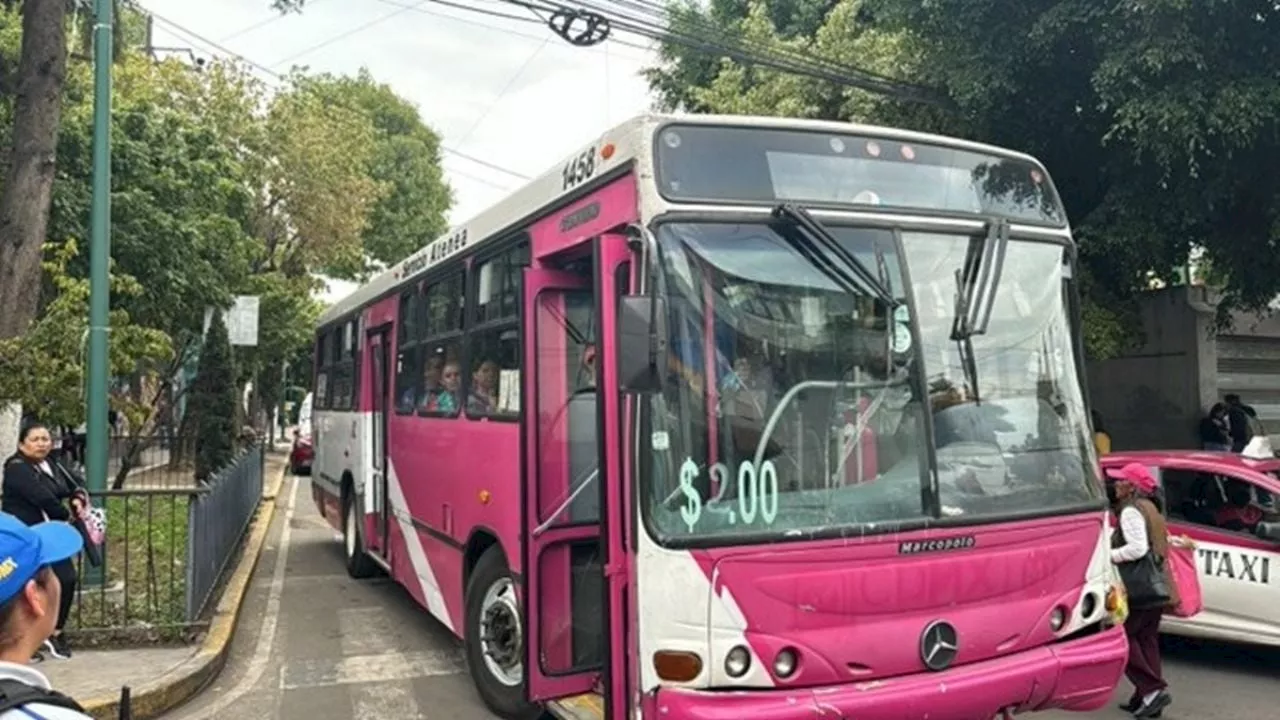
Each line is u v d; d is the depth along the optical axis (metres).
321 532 15.49
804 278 4.36
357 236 29.25
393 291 9.38
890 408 4.38
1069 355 4.95
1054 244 5.03
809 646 4.02
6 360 7.09
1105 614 4.73
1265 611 7.22
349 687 7.02
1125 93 9.75
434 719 6.30
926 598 4.23
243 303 17.31
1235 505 7.74
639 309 3.90
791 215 4.32
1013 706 4.38
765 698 3.92
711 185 4.34
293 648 8.14
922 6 11.21
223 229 16.61
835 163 4.61
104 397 9.53
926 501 4.32
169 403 21.25
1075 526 4.66
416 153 38.88
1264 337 17.09
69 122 13.03
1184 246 12.38
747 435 4.17
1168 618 7.70
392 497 9.20
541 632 5.23
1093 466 4.86
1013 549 4.45
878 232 4.55
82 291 7.98
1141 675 6.33
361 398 10.59
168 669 6.89
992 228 4.74
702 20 17.36
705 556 3.98
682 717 3.88
